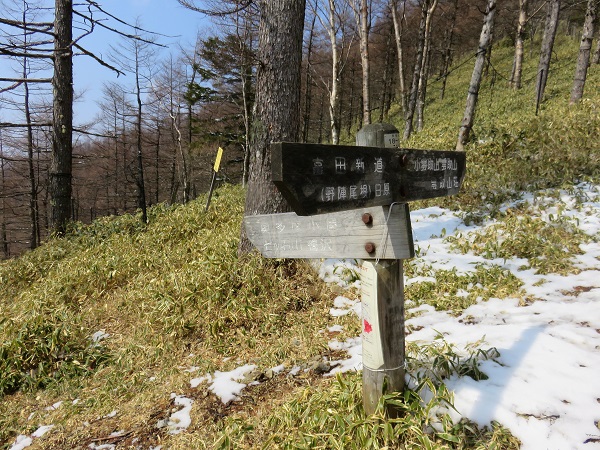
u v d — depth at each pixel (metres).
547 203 5.62
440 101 23.45
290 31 5.16
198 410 3.29
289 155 1.55
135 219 9.33
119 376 4.03
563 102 10.86
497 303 3.92
